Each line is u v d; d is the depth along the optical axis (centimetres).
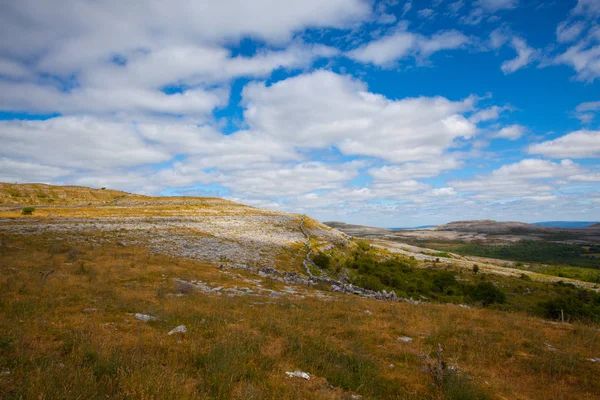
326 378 834
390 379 852
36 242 3341
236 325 1249
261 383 732
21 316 1080
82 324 1056
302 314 1552
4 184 11756
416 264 9544
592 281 10812
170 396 611
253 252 4719
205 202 12519
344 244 9069
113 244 3797
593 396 817
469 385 802
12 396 556
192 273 2589
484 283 5047
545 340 1295
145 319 1235
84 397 573
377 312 1766
